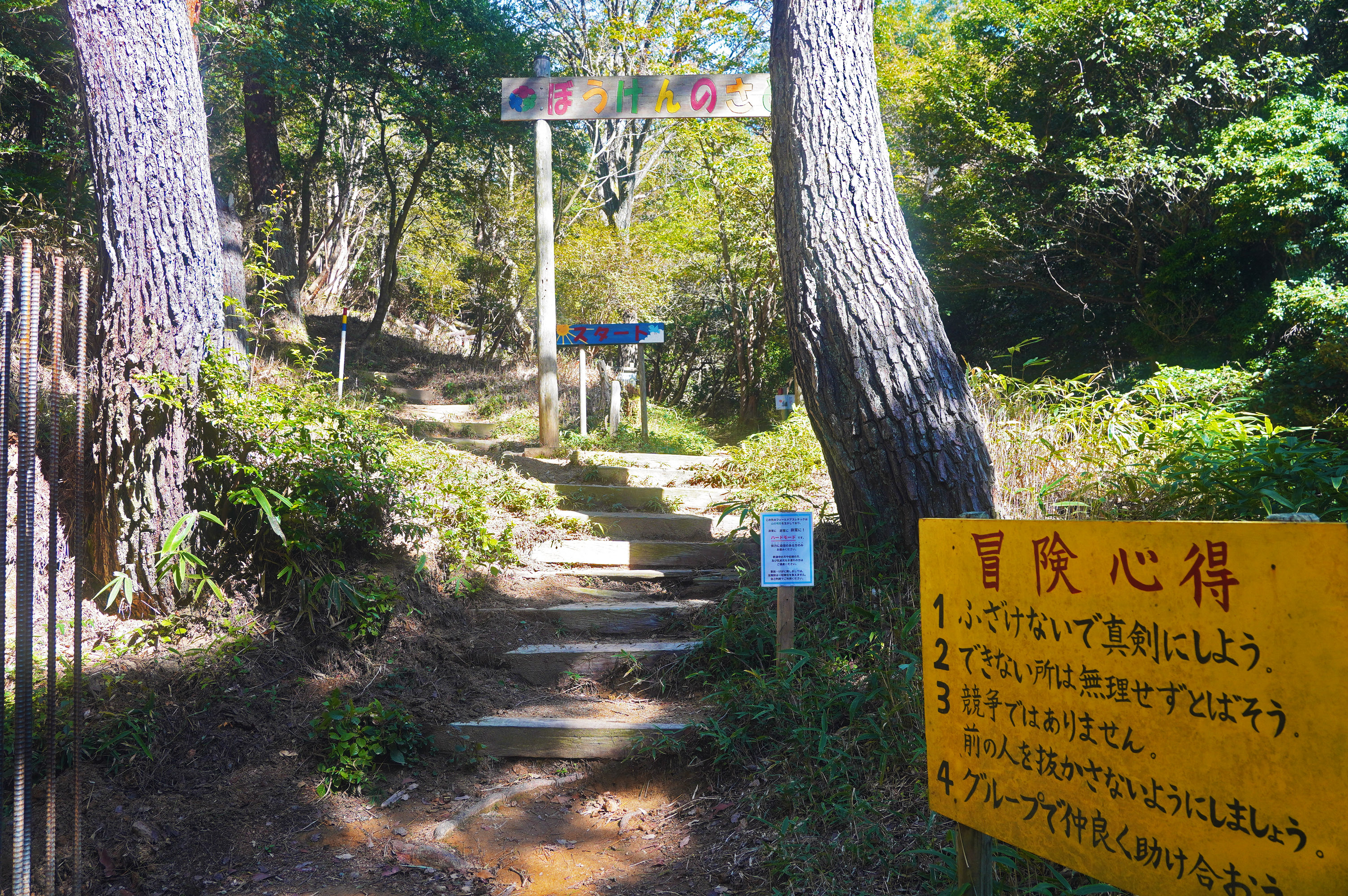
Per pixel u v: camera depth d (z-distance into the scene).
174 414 4.17
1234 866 1.56
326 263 21.44
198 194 4.43
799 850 2.82
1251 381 8.11
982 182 14.72
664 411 12.13
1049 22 12.87
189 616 4.09
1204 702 1.62
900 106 15.12
